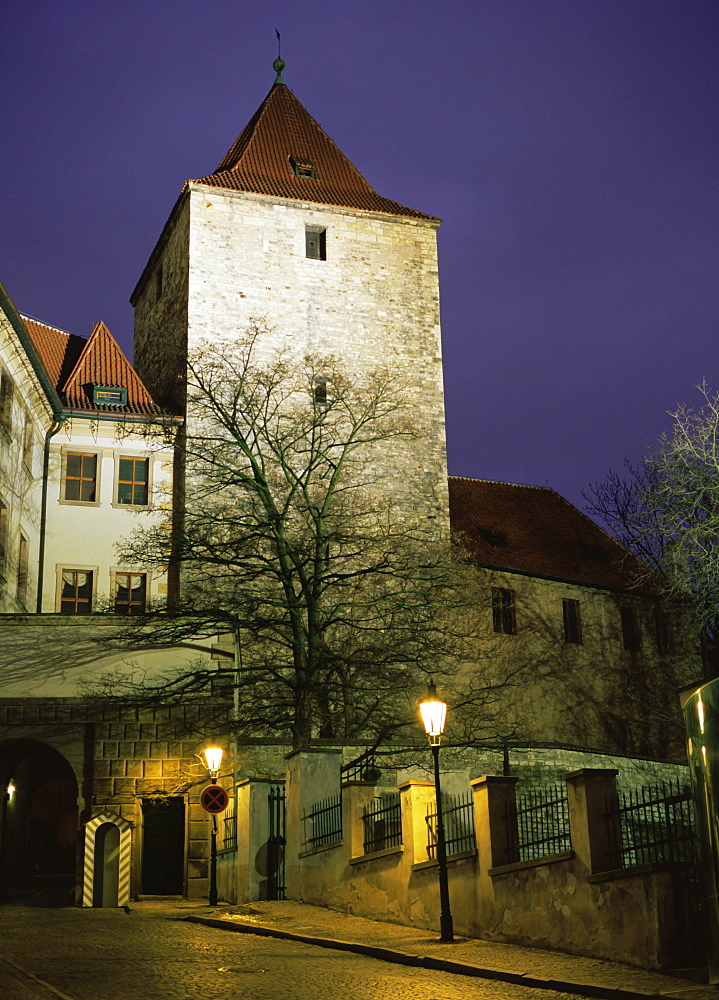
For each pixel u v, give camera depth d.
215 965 13.94
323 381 40.84
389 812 19.05
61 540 38.75
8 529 34.69
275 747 30.78
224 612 30.28
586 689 44.41
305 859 21.47
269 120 48.75
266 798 23.64
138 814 27.78
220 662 29.86
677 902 12.72
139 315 49.84
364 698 34.22
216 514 35.19
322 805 21.61
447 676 38.97
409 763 32.22
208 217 43.47
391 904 18.12
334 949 15.84
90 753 28.02
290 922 18.72
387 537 35.94
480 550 45.44
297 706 30.56
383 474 42.59
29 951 15.30
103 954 15.02
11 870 38.47
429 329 45.25
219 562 32.62
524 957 13.85
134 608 38.75
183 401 41.09
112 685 28.62
